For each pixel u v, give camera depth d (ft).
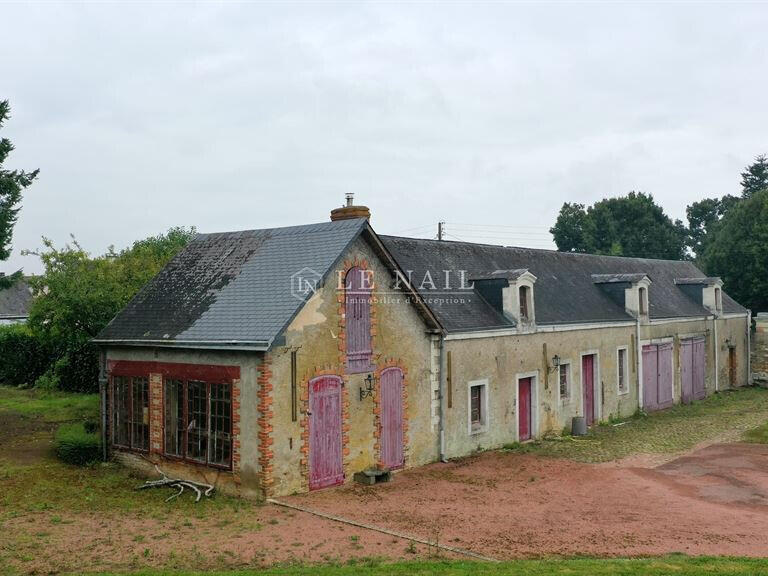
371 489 51.24
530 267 88.33
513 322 71.87
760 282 138.31
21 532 39.22
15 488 49.21
